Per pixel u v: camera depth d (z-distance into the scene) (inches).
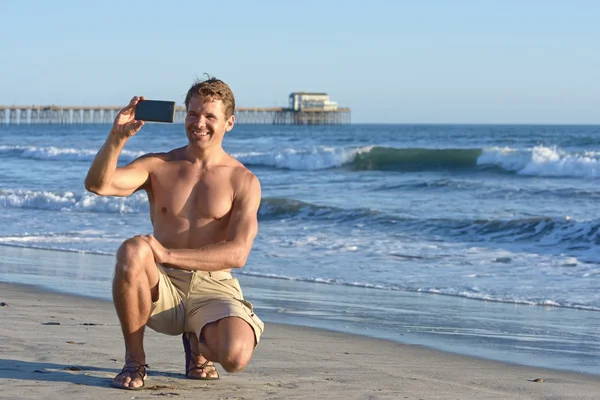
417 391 155.7
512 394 159.6
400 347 215.8
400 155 1148.5
